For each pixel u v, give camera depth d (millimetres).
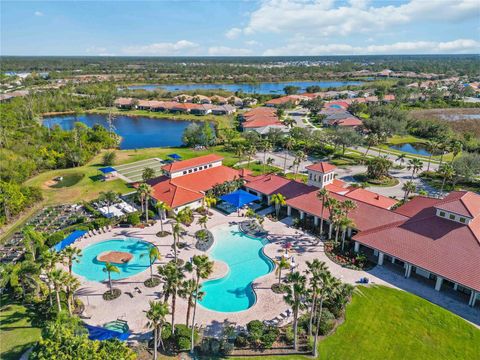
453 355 38562
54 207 77562
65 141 121750
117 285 50125
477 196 56781
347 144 118500
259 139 137125
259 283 50969
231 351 38688
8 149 107500
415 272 53781
